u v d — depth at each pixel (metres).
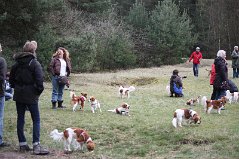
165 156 7.64
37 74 7.69
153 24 39.41
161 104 14.48
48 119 11.03
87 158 7.62
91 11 38.31
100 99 15.60
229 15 51.34
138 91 18.91
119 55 33.16
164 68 35.00
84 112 12.37
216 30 51.56
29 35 21.58
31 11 20.78
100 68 32.19
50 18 25.58
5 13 18.84
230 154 7.45
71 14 29.22
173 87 16.73
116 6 51.56
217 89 13.06
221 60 12.84
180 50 39.84
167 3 40.78
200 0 53.84
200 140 8.54
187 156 7.52
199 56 25.14
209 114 12.02
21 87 7.71
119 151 8.17
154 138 9.03
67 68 12.91
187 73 28.64
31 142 8.88
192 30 52.62
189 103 14.30
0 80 8.01
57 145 8.63
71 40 23.84
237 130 9.33
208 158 7.30
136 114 12.15
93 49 25.03
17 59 7.76
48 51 21.50
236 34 50.75
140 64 37.16
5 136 9.37
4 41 21.59
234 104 14.30
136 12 41.41
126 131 9.80
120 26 36.91
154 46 38.72
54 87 12.81
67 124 10.46
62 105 13.52
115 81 23.95
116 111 12.19
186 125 10.09
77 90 18.42
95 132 9.73
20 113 7.93
